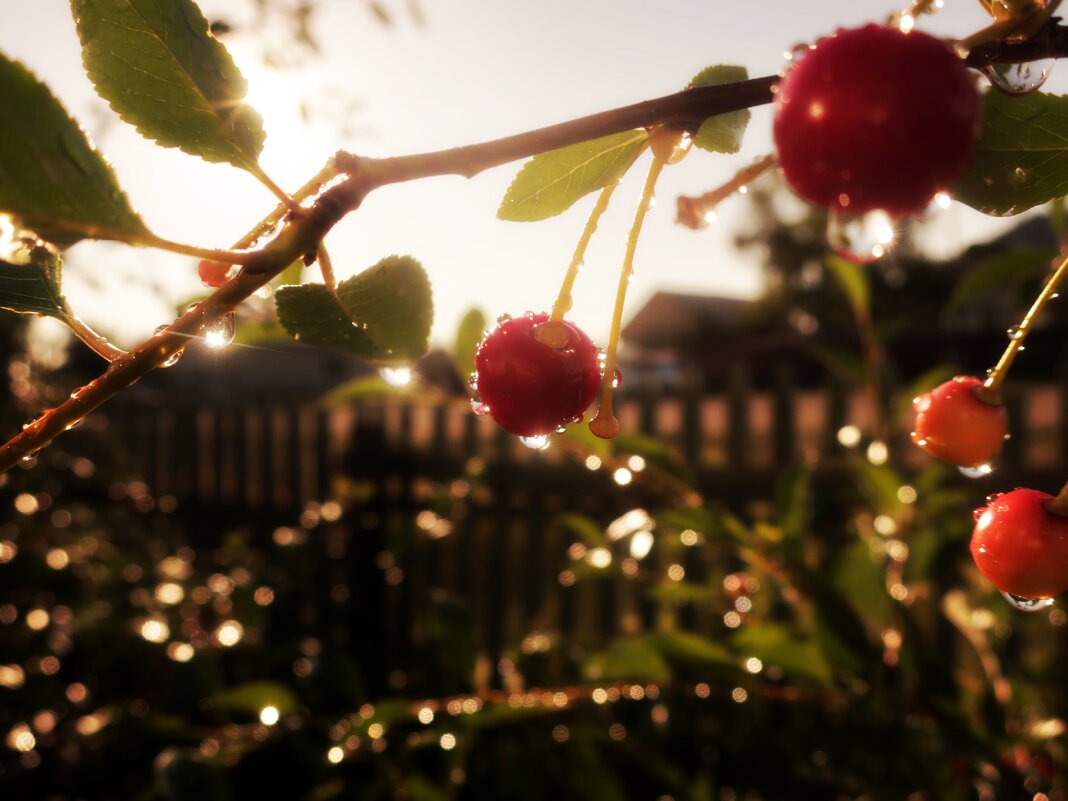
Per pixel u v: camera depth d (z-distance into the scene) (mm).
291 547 929
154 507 1229
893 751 404
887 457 450
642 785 443
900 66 110
